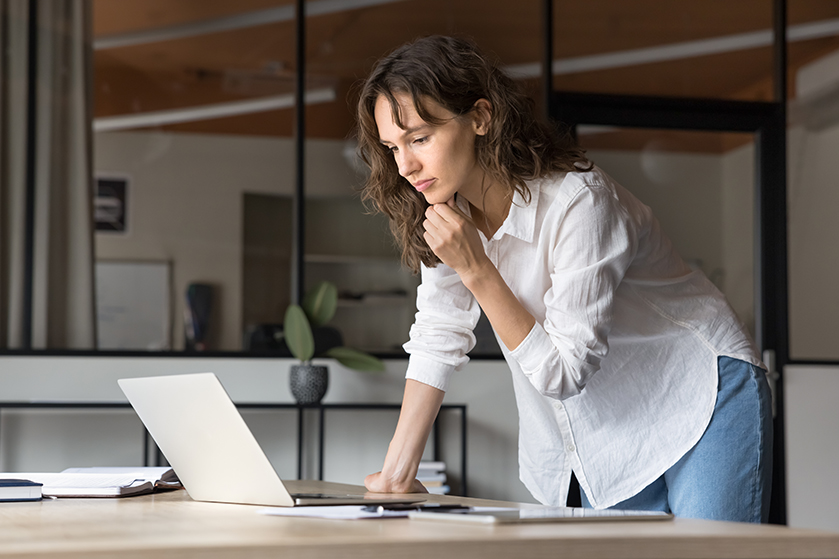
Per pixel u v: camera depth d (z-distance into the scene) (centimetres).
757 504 125
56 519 78
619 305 128
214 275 349
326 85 366
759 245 368
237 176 356
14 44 333
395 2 372
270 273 356
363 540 55
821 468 355
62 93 338
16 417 307
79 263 334
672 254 133
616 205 115
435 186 115
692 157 368
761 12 381
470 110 115
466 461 330
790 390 359
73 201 335
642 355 130
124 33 351
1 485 102
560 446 140
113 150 345
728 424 126
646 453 130
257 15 365
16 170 329
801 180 379
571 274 110
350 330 355
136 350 321
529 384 138
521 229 122
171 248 346
